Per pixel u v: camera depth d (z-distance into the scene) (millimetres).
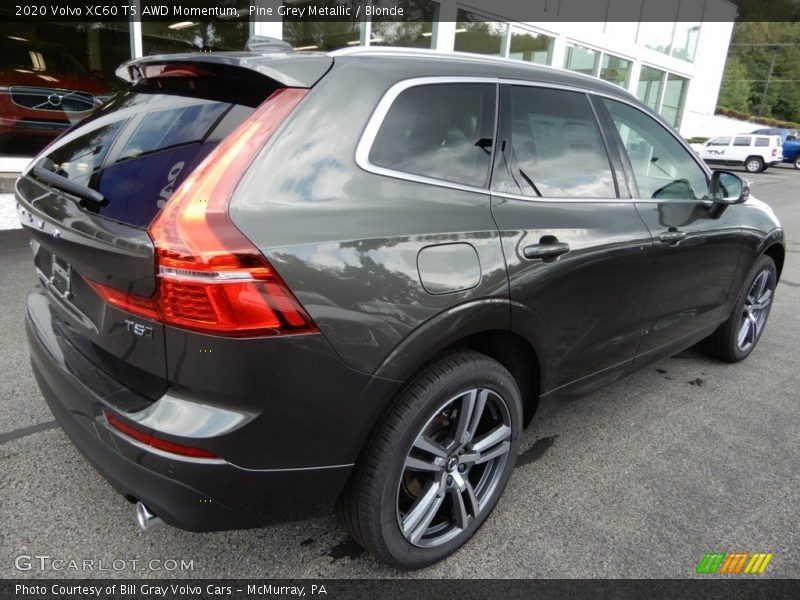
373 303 1699
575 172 2508
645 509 2490
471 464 2162
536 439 3029
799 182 21344
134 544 2143
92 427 1745
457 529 2148
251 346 1531
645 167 2900
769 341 4648
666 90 20609
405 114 1957
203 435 1552
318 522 2336
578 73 2758
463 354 2010
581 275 2338
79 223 1723
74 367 1875
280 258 1553
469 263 1936
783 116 68812
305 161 1713
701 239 3094
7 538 2121
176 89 2068
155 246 1516
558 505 2492
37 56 8242
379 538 1890
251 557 2127
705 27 21016
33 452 2623
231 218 1548
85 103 8648
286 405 1611
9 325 3971
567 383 2535
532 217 2209
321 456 1717
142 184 1728
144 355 1648
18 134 8039
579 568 2141
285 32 9898
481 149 2162
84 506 2307
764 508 2535
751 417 3354
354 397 1703
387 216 1798
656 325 2977
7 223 6828
